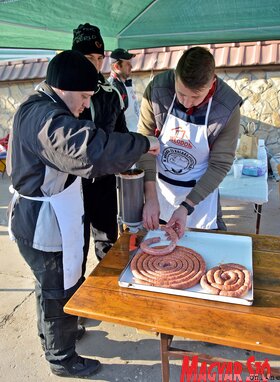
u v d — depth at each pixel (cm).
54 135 121
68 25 267
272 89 541
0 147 577
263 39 303
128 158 127
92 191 243
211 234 161
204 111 180
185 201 176
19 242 169
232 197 258
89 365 206
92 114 214
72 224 168
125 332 238
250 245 153
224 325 113
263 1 235
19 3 197
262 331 110
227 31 298
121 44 328
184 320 115
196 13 261
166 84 186
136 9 253
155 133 201
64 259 168
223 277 129
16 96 661
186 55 155
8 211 178
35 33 275
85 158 118
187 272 132
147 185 180
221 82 181
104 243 265
